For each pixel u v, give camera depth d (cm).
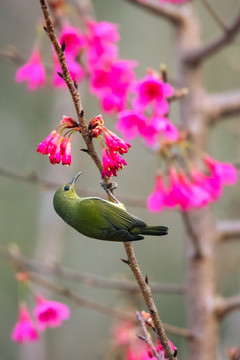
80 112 561
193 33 1093
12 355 1872
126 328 1070
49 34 534
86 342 1875
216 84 1939
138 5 1069
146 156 2011
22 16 1838
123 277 1105
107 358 1102
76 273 988
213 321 1007
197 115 1061
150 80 786
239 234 1043
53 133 577
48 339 1855
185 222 927
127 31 2058
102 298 1942
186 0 1046
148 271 1973
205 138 1062
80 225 680
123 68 880
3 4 1831
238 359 761
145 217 1991
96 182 1941
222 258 1517
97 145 1788
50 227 1491
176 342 1852
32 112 2030
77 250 2033
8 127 2000
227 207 1652
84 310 1905
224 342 1502
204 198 832
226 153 1958
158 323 562
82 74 908
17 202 2011
